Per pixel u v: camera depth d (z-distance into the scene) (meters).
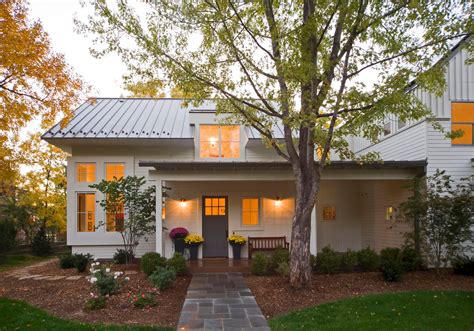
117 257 10.81
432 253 8.98
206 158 12.37
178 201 12.02
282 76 6.70
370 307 5.98
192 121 12.38
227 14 6.78
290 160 7.55
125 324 5.44
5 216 17.41
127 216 11.64
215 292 7.21
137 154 12.12
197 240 11.34
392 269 7.90
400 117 7.09
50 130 11.19
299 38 6.34
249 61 7.19
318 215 13.73
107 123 12.15
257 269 8.88
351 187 13.95
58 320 5.54
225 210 12.24
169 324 5.51
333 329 5.12
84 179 12.01
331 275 8.59
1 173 11.35
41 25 9.83
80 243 11.62
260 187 12.32
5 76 9.83
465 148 9.91
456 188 9.27
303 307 6.23
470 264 8.50
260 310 6.02
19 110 9.92
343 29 6.68
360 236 13.83
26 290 7.77
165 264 8.88
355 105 6.85
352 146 16.22
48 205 16.94
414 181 9.10
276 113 7.52
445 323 5.32
